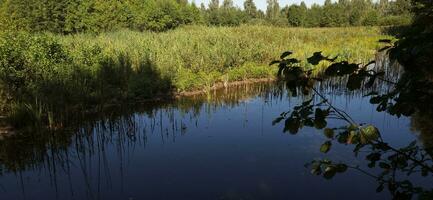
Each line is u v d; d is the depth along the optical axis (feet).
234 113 35.19
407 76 6.15
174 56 51.24
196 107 37.68
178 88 43.32
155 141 27.09
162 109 36.76
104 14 101.19
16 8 92.94
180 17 135.64
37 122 27.66
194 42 58.65
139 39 63.21
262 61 58.54
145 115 34.40
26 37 38.58
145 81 40.37
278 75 7.01
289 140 26.81
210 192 19.38
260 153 24.45
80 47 46.24
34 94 30.99
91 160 23.68
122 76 41.75
